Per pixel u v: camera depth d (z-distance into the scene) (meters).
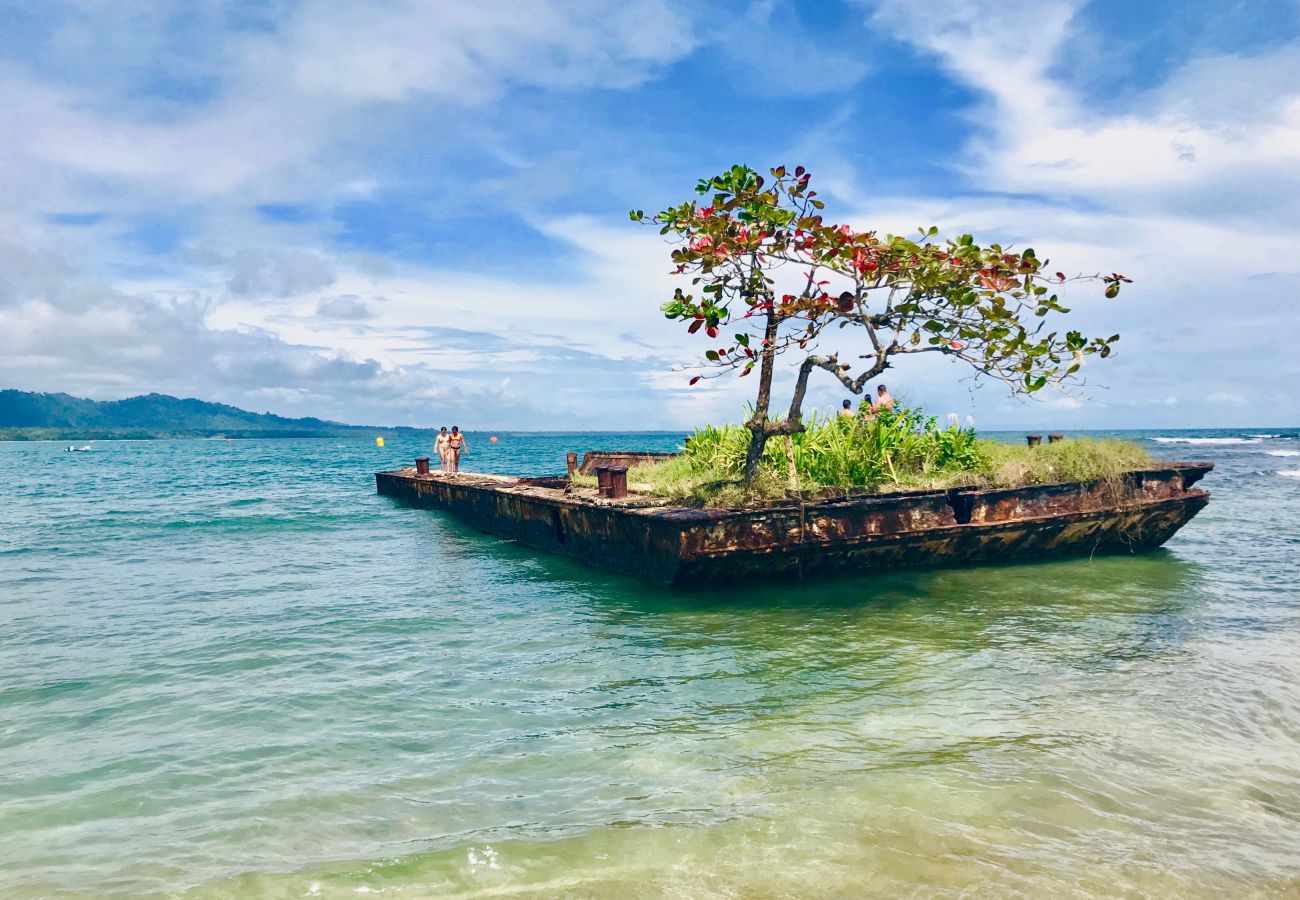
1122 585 10.48
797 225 9.20
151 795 4.70
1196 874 3.67
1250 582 10.67
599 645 7.91
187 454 98.69
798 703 6.11
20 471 55.97
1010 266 8.77
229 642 8.23
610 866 3.76
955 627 8.39
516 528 15.51
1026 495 11.58
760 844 3.94
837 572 10.73
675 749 5.24
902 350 9.45
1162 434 160.38
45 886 3.71
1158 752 5.07
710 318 9.66
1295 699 6.08
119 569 13.11
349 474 47.78
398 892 3.59
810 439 11.58
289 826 4.27
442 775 4.91
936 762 4.93
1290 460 48.25
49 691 6.71
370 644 8.09
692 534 9.56
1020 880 3.61
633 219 9.80
